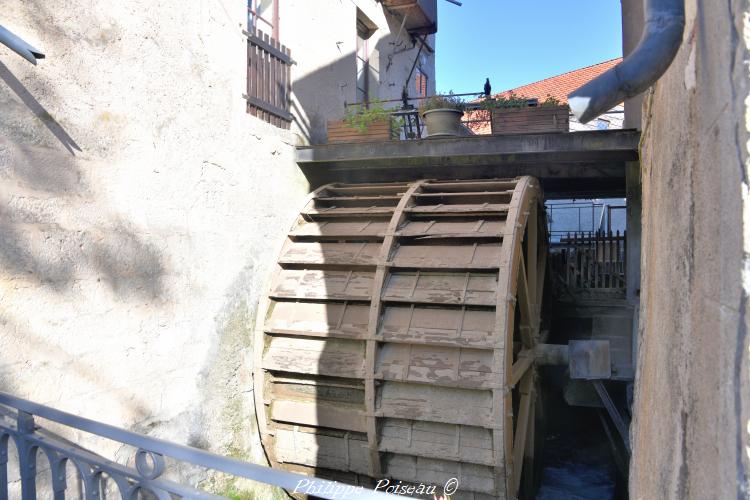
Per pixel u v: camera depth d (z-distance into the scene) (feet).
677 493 4.44
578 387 21.93
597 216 55.83
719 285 3.22
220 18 16.15
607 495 20.36
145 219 13.43
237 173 16.85
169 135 14.21
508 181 18.70
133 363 12.99
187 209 14.79
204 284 15.38
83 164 11.87
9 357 10.28
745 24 2.71
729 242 2.99
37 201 10.89
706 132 3.75
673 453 4.72
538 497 20.20
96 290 12.06
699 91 4.05
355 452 16.33
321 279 17.71
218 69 16.07
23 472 7.46
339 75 24.17
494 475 14.97
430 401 15.33
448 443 15.21
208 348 15.49
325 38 22.97
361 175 22.15
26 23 10.75
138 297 13.16
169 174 14.19
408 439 15.57
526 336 18.57
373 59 30.63
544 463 23.18
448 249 16.87
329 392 16.89
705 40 3.77
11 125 10.47
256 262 17.74
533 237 19.79
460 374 14.97
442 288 16.17
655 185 7.63
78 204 11.73
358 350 16.44
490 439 14.88
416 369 15.43
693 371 3.99
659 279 6.61
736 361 2.76
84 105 11.91
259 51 18.42
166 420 13.96
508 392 14.70
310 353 16.85
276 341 17.43
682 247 4.75
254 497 16.98
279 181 19.17
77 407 11.57
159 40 13.92
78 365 11.60
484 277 16.05
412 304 16.42
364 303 17.02
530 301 19.39
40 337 10.84
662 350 5.89
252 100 17.63
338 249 18.15
